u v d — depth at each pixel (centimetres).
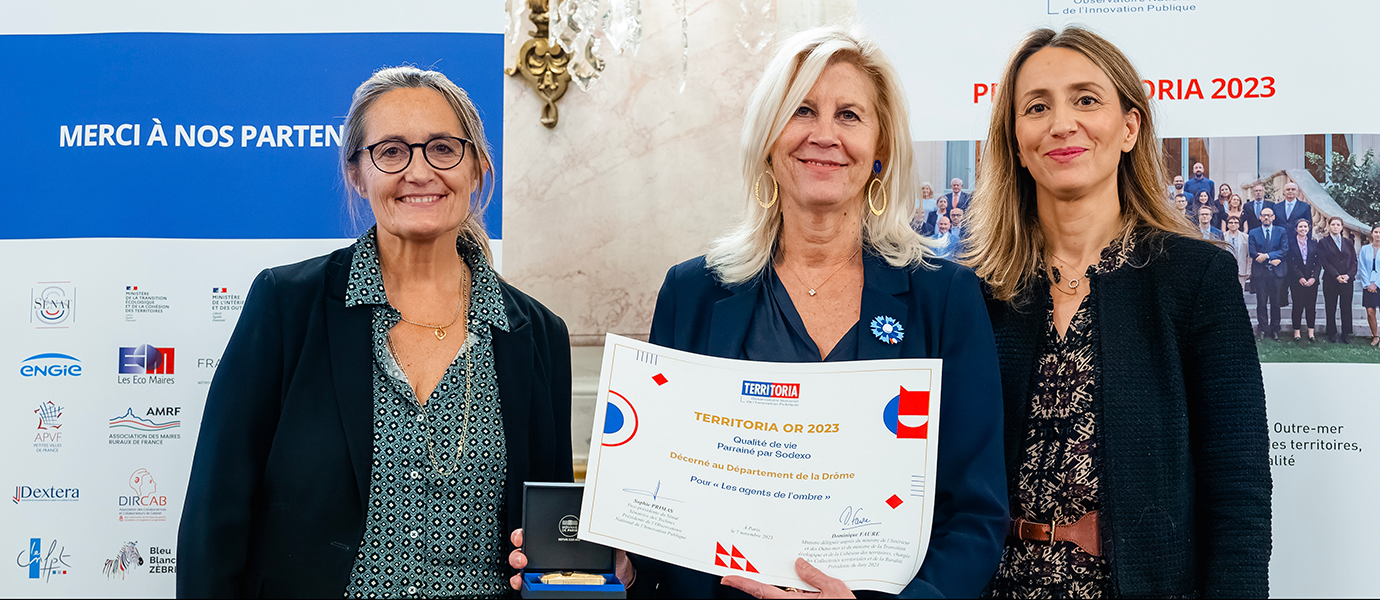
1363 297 245
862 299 197
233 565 186
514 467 200
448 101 208
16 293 268
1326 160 247
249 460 190
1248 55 250
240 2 271
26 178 270
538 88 382
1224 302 210
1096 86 221
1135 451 204
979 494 180
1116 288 214
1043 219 226
